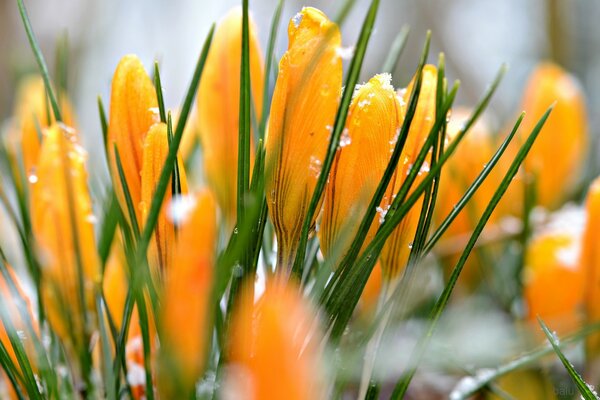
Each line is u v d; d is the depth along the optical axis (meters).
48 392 0.34
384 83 0.31
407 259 0.33
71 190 0.34
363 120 0.30
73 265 0.35
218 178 0.36
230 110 0.36
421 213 0.31
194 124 0.40
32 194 0.35
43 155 0.34
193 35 1.08
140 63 0.32
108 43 1.00
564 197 0.52
